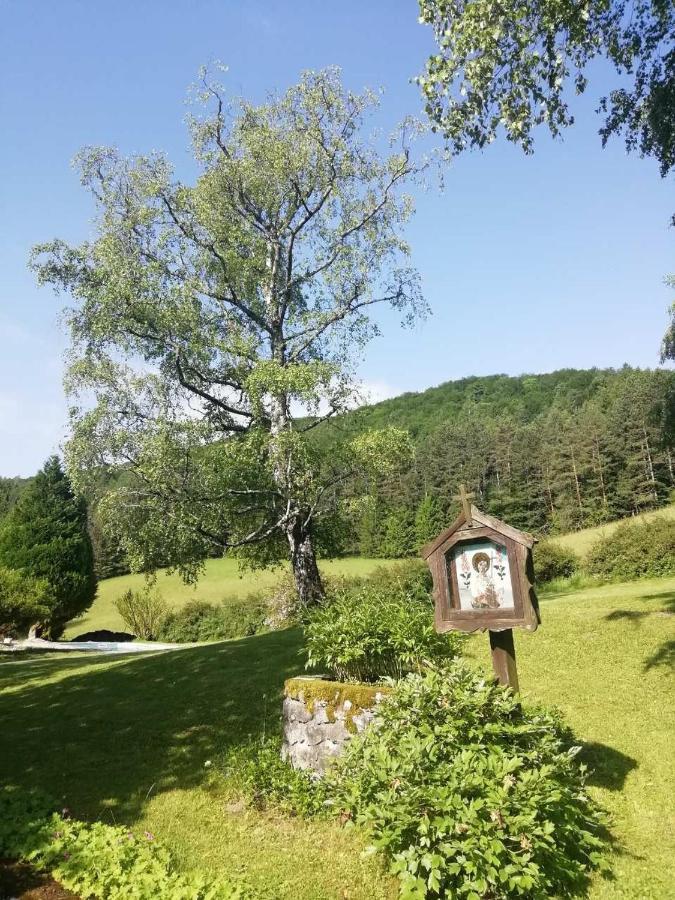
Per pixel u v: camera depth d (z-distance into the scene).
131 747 7.93
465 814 4.25
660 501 46.72
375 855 5.01
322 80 16.14
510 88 7.89
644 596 11.15
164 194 16.00
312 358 16.81
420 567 21.55
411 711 5.38
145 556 14.91
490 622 5.72
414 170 16.31
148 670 11.56
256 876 4.95
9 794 6.63
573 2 7.55
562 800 4.58
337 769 5.94
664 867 4.61
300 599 15.78
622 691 7.33
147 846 5.29
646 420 46.25
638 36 8.80
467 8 7.34
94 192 15.77
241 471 14.76
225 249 16.44
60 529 26.64
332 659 6.90
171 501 14.75
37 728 9.19
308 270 17.11
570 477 52.06
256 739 7.49
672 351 27.05
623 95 9.49
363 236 17.09
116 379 15.04
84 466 14.70
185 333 15.10
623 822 5.21
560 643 8.91
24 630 26.58
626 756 6.11
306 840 5.44
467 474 56.41
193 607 28.52
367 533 53.75
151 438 14.34
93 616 38.88
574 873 4.32
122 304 14.75
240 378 15.89
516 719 5.34
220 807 6.21
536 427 61.88
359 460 14.99
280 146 15.77
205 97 15.95
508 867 4.04
